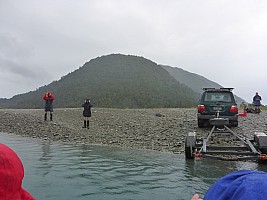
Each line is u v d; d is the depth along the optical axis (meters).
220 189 1.51
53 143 13.22
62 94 165.50
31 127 18.80
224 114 15.79
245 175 1.46
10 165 1.84
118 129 17.52
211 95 16.20
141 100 142.12
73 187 6.21
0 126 19.66
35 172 7.43
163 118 22.73
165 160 9.26
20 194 1.95
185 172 7.66
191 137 9.43
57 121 21.42
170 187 6.32
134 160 9.22
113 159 9.35
